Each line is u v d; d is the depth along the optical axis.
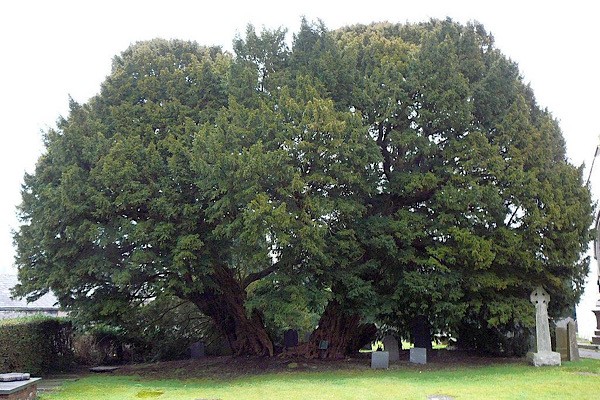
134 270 16.84
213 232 16.34
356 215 17.75
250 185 15.55
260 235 15.20
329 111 16.31
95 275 17.42
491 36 21.72
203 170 15.89
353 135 16.61
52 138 19.22
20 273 17.98
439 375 15.31
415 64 18.52
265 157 15.33
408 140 17.83
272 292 16.88
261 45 19.80
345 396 11.82
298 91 17.50
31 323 18.59
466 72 19.55
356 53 19.89
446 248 17.23
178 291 19.89
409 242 17.64
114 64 21.52
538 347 17.77
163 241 16.80
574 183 18.89
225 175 15.74
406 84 18.42
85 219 17.06
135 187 16.91
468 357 20.50
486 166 17.58
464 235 16.84
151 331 23.70
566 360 18.73
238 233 16.02
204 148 16.33
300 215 15.56
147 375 18.23
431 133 18.75
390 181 18.97
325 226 15.96
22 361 17.67
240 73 18.66
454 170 17.98
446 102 17.84
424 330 20.55
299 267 17.08
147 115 19.16
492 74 19.03
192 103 19.80
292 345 21.81
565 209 17.77
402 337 21.08
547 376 14.45
